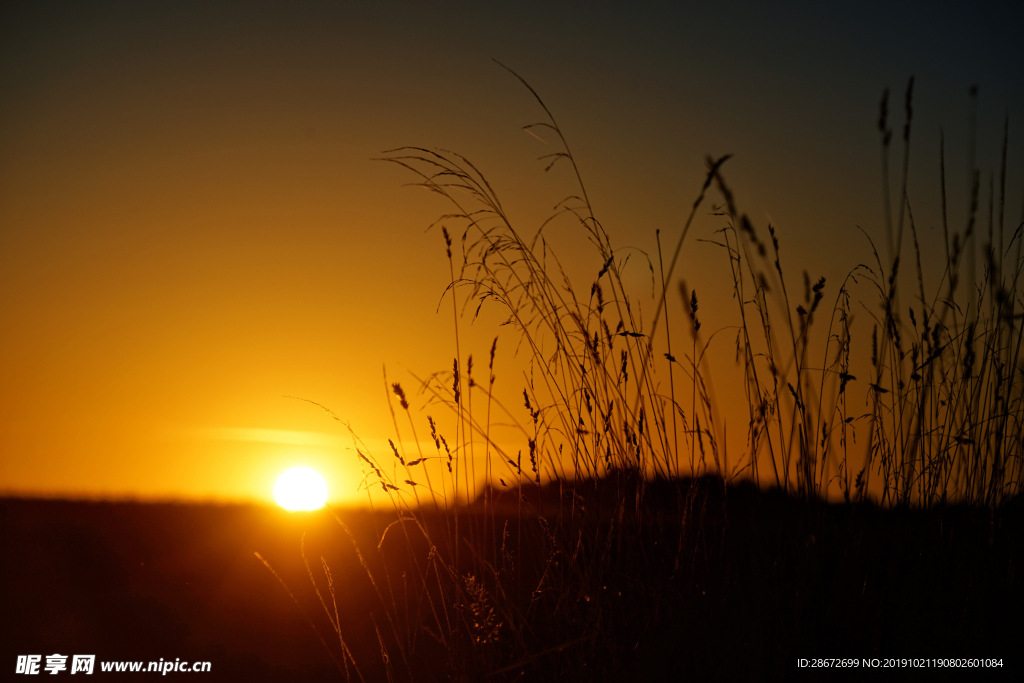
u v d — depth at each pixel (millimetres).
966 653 1866
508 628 2301
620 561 2234
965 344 2020
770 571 2021
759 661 1898
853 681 1833
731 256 2227
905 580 1975
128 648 3434
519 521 2475
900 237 1894
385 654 2355
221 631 3662
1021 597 1945
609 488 2352
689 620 1994
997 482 2033
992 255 1943
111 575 5020
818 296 1861
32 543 5965
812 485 1937
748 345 2188
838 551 1964
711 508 2174
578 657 2121
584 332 2355
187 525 6781
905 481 2064
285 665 3059
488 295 2572
